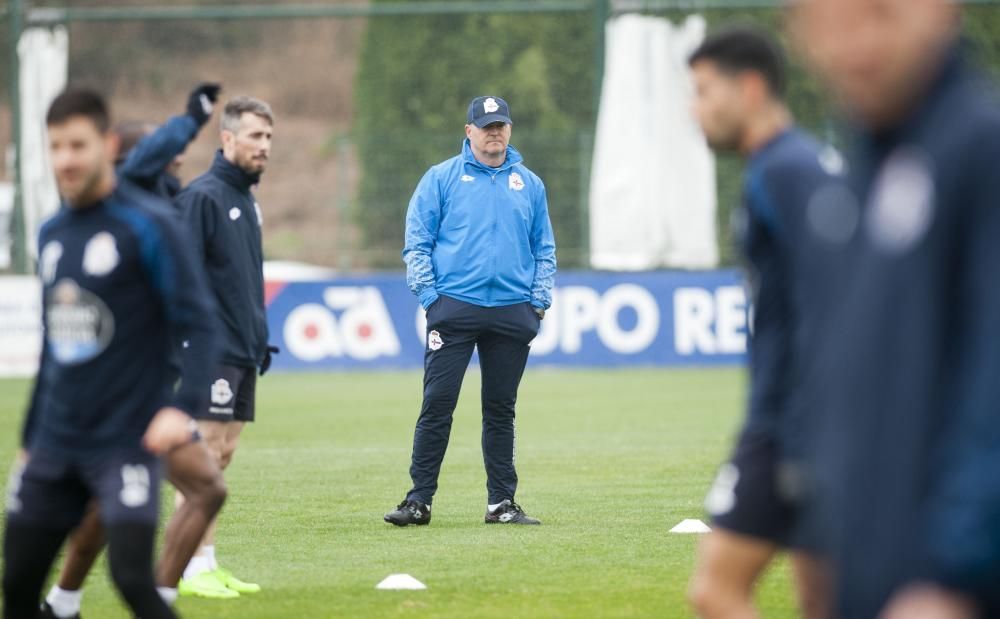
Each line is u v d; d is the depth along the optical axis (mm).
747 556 15242
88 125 15898
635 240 75375
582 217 75188
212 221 23109
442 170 30469
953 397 8734
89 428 16188
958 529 8281
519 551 26609
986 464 8281
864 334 9078
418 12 73812
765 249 14375
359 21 168000
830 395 9453
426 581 23781
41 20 76062
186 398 16391
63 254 16234
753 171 13836
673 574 24125
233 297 23312
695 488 35344
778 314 14711
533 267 30688
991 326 8398
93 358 16125
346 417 54062
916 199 8812
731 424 49969
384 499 34125
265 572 24781
